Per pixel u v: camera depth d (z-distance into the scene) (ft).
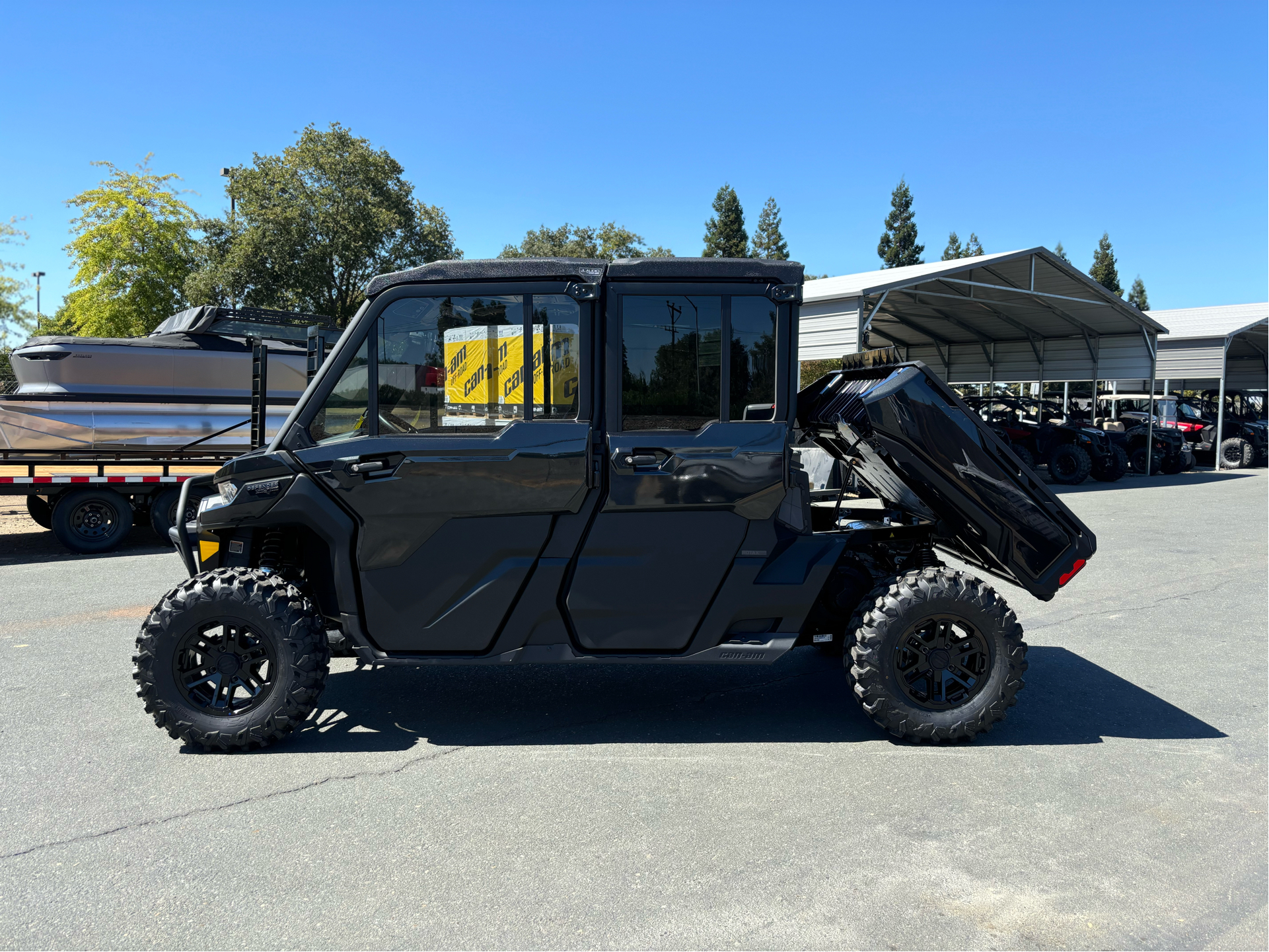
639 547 12.14
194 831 9.97
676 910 8.32
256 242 96.12
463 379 11.96
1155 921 8.13
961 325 80.43
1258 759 12.13
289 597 12.07
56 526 30.71
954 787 11.16
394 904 8.44
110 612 21.45
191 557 13.23
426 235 109.29
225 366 33.81
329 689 15.34
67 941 7.84
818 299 51.78
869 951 7.67
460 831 9.96
